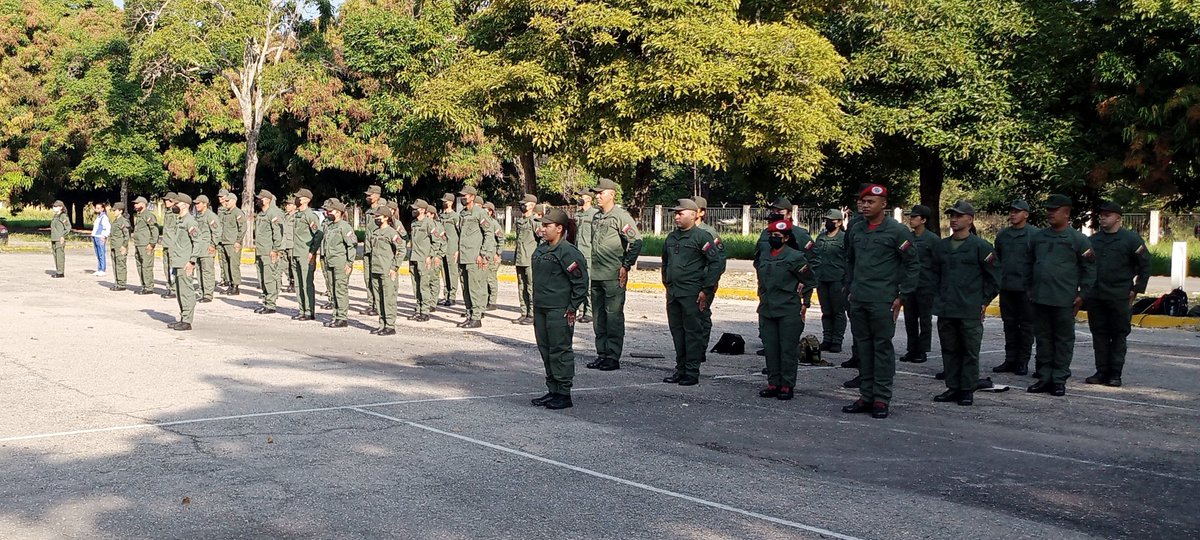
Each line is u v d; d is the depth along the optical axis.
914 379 11.34
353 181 44.12
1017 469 7.31
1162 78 22.92
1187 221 34.59
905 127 24.59
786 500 6.43
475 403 9.39
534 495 6.43
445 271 18.94
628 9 21.75
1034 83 24.38
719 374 11.45
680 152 21.64
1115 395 10.47
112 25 46.69
